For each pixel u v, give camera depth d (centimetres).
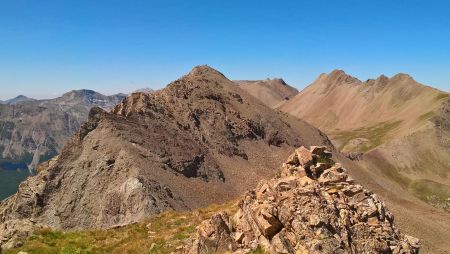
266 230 2483
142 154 9638
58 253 3488
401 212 10425
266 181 2967
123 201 8038
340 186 2675
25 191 8825
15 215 8388
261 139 14938
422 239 8981
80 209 8269
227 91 16438
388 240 2420
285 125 16850
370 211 2509
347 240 2322
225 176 11462
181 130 12250
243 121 14912
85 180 8812
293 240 2355
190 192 9506
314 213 2380
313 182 2658
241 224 2767
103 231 4425
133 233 4119
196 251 2797
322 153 3075
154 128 11162
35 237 3878
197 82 15650
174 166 10138
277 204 2533
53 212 8294
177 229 3953
